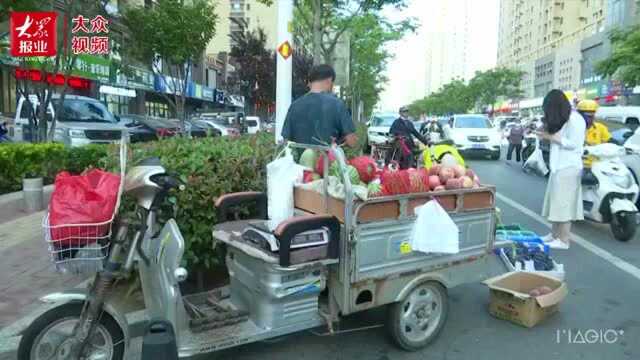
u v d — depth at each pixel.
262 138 7.27
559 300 4.57
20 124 13.87
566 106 6.57
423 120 29.89
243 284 3.69
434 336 4.11
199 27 19.59
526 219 8.86
